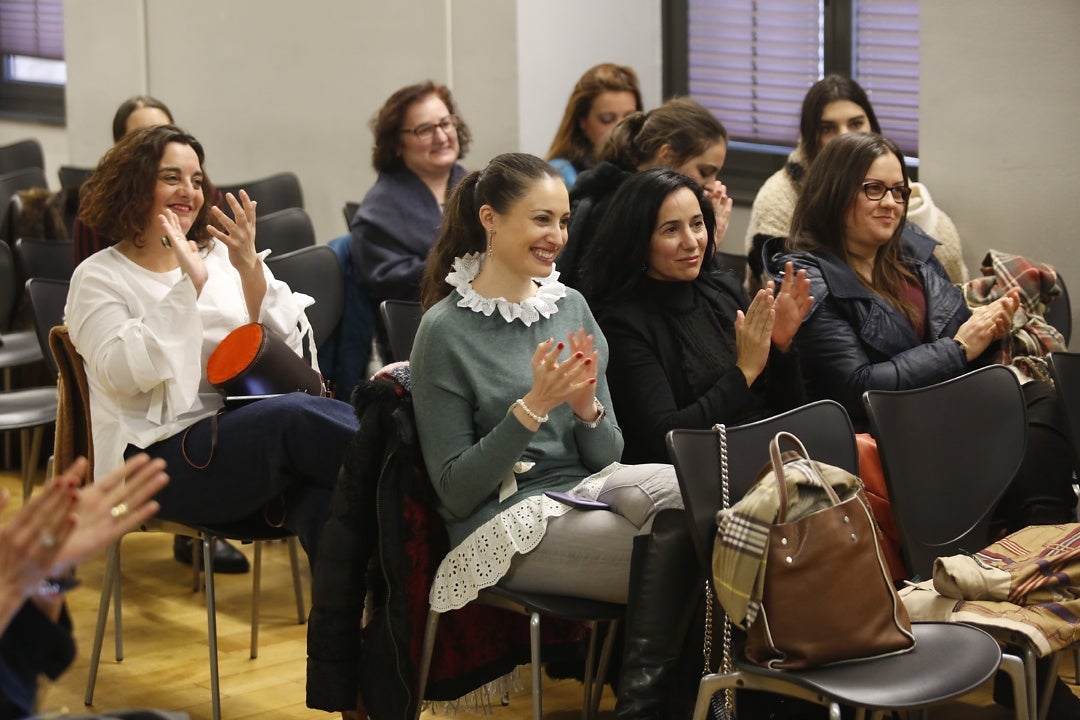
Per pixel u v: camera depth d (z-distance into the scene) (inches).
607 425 183.8
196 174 210.8
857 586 152.7
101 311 201.6
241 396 199.5
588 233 235.0
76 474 113.4
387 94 375.2
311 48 393.1
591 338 170.6
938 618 169.8
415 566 177.2
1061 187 263.0
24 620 114.0
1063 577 170.2
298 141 401.1
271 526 200.5
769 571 150.9
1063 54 259.8
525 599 171.0
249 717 201.8
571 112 308.5
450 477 172.7
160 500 198.4
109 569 207.6
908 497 180.9
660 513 168.6
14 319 307.1
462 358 176.9
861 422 212.5
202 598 257.8
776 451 152.8
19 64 555.5
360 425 177.0
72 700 209.0
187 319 199.8
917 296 231.9
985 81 270.4
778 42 351.6
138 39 439.2
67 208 330.3
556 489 180.2
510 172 179.2
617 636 194.1
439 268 187.3
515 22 340.5
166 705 206.8
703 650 167.0
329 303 257.9
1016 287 228.5
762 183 355.3
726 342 204.8
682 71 370.6
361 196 387.5
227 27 414.3
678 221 199.6
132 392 198.7
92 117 459.2
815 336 215.5
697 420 192.1
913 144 331.9
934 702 143.1
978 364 232.2
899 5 328.8
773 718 181.9
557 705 209.3
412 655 177.3
